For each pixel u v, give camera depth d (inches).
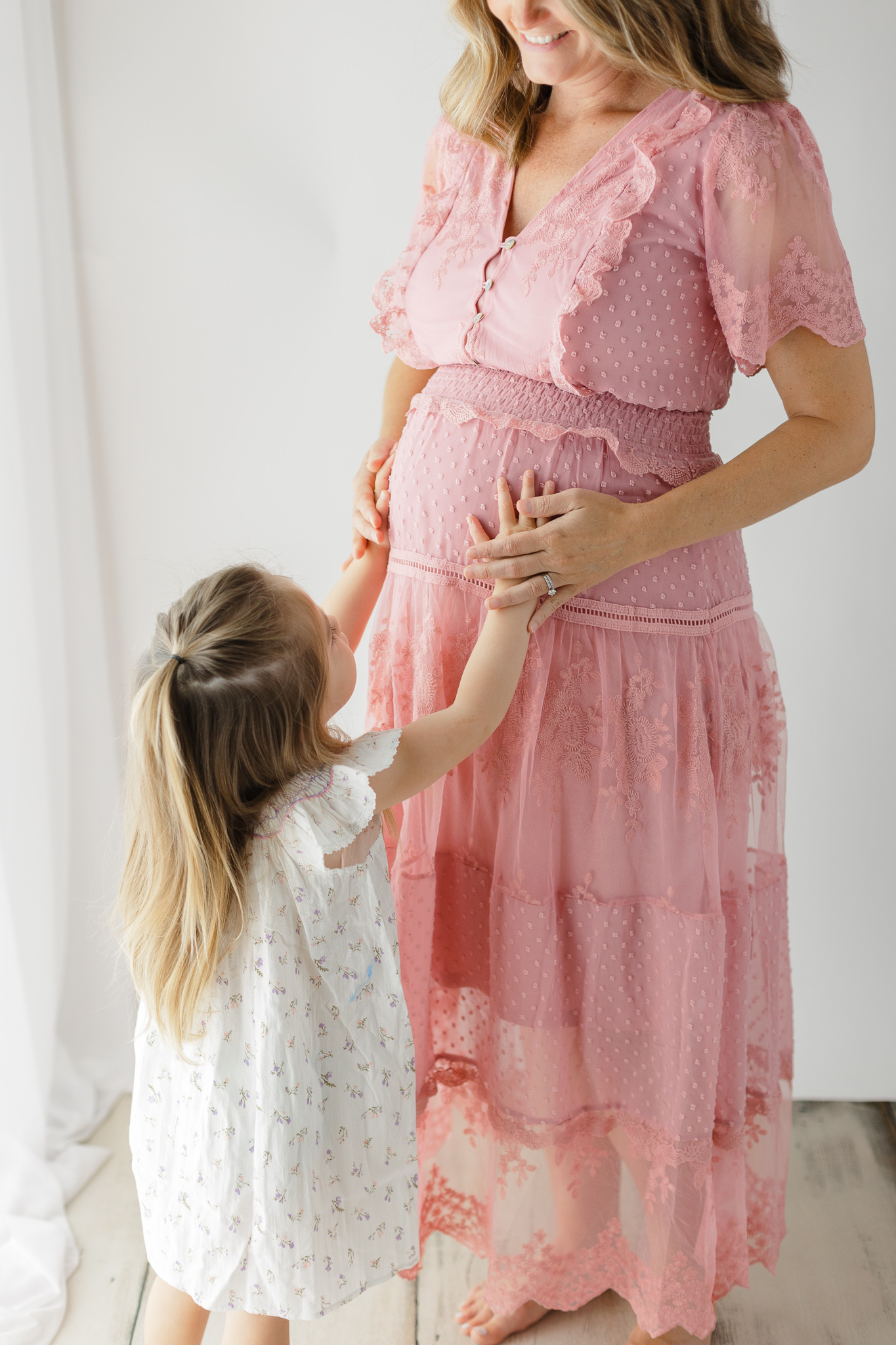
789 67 48.0
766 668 56.4
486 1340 62.1
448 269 52.0
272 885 46.1
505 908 53.4
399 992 49.0
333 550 78.9
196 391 76.1
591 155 48.9
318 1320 64.1
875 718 75.7
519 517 49.4
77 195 73.0
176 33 70.0
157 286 74.4
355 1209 48.8
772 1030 58.5
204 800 45.3
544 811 51.8
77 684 78.8
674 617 50.5
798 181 45.3
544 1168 57.6
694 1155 54.1
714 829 52.0
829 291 46.2
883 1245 69.2
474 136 52.3
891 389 70.2
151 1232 50.0
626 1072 56.4
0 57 65.6
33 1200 70.7
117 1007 83.5
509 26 46.8
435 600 52.3
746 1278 59.4
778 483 48.6
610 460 49.5
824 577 73.7
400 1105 49.3
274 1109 45.7
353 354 74.9
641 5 43.3
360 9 68.9
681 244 46.8
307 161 71.8
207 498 78.1
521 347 49.1
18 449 69.9
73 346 74.8
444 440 51.5
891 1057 81.4
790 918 79.9
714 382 51.1
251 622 45.7
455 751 47.5
